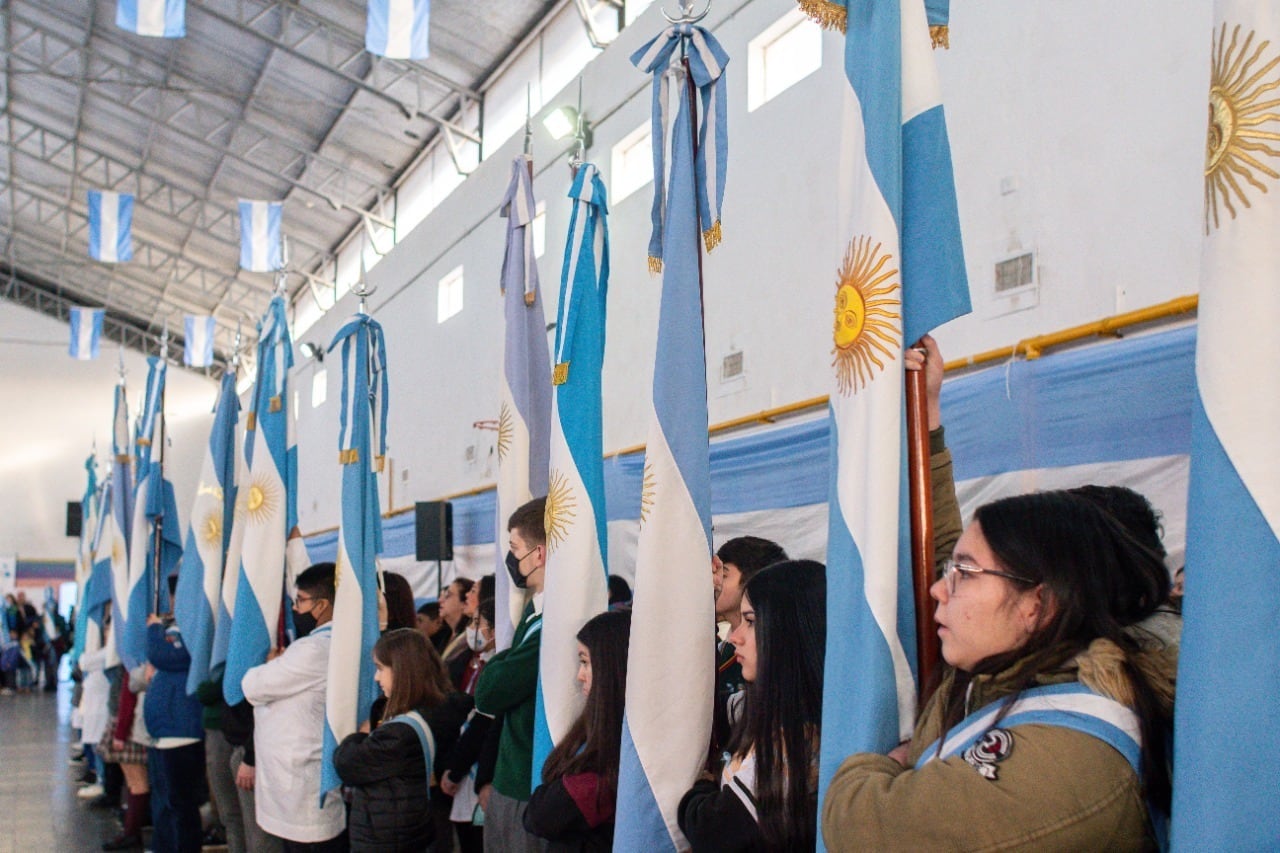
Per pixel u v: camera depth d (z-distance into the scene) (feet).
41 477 67.67
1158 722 3.93
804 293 17.84
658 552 7.51
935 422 5.66
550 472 9.82
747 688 6.31
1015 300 13.88
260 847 13.48
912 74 5.65
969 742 4.17
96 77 42.83
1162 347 11.02
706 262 20.59
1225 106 3.71
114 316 72.43
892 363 5.22
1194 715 3.45
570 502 9.52
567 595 9.27
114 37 39.60
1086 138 13.16
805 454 16.19
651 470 7.70
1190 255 11.79
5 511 66.59
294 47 35.53
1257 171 3.59
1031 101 13.96
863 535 5.16
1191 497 3.66
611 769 7.71
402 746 10.71
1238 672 3.38
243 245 42.01
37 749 32.99
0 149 53.98
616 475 20.79
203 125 44.11
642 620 7.36
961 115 15.06
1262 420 3.51
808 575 6.12
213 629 16.69
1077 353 11.94
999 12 14.53
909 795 4.00
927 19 5.92
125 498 24.90
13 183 57.47
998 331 14.12
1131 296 12.42
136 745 19.39
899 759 4.76
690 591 7.48
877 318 5.31
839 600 5.22
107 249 45.80
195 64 39.29
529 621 10.17
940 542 5.55
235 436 18.24
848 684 5.06
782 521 16.48
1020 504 4.42
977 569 4.37
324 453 45.50
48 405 68.64
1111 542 4.25
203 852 18.10
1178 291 11.89
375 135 39.47
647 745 7.14
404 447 37.42
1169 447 10.83
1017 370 12.55
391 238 43.16
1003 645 4.30
